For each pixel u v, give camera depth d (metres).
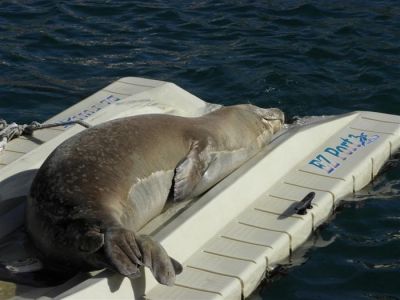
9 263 12.02
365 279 13.04
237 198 13.73
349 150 15.69
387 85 19.47
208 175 13.68
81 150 12.18
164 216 13.04
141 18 23.12
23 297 11.30
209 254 12.72
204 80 19.81
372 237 13.99
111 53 21.19
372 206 14.73
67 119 16.42
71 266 11.62
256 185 14.21
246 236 13.19
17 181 13.42
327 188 14.51
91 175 11.85
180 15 23.34
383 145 15.91
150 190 12.52
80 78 19.95
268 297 12.58
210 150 13.62
